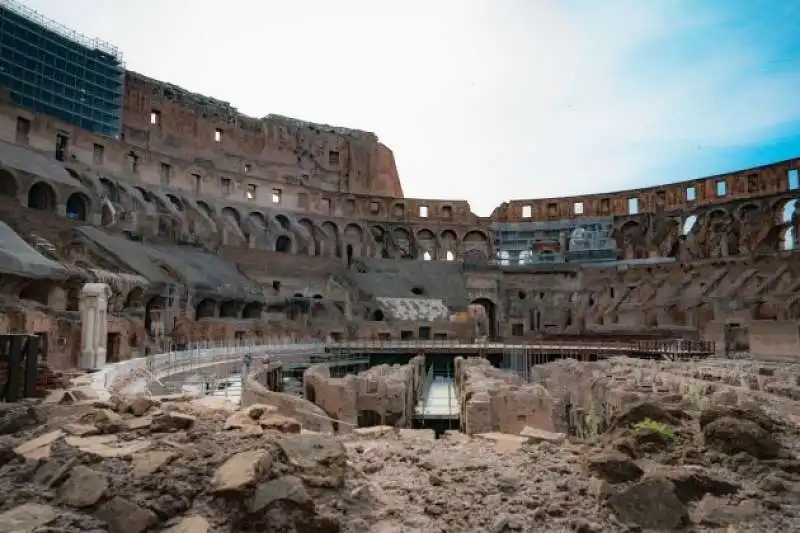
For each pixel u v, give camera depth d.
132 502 8.01
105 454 9.46
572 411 29.67
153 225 68.50
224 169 98.31
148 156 79.50
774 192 82.25
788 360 39.03
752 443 10.90
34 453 9.95
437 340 72.00
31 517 7.77
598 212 103.38
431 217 108.25
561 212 106.19
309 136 112.56
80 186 61.22
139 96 87.38
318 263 88.81
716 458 10.94
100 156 73.19
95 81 77.56
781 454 10.87
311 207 99.75
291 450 9.59
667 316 73.69
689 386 21.30
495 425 19.75
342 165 116.00
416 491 10.04
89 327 28.61
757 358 42.75
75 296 37.66
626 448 11.22
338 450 9.80
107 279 40.59
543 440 13.63
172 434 10.85
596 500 9.24
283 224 95.75
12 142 61.12
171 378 29.39
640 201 99.69
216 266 70.19
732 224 85.44
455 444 13.86
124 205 69.56
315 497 8.79
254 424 11.38
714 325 54.84
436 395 42.03
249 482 8.25
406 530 8.37
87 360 28.25
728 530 7.95
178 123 92.56
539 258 101.44
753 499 9.04
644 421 13.01
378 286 86.31
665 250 93.44
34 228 49.50
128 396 13.52
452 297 87.12
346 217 102.06
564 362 40.31
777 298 60.41
